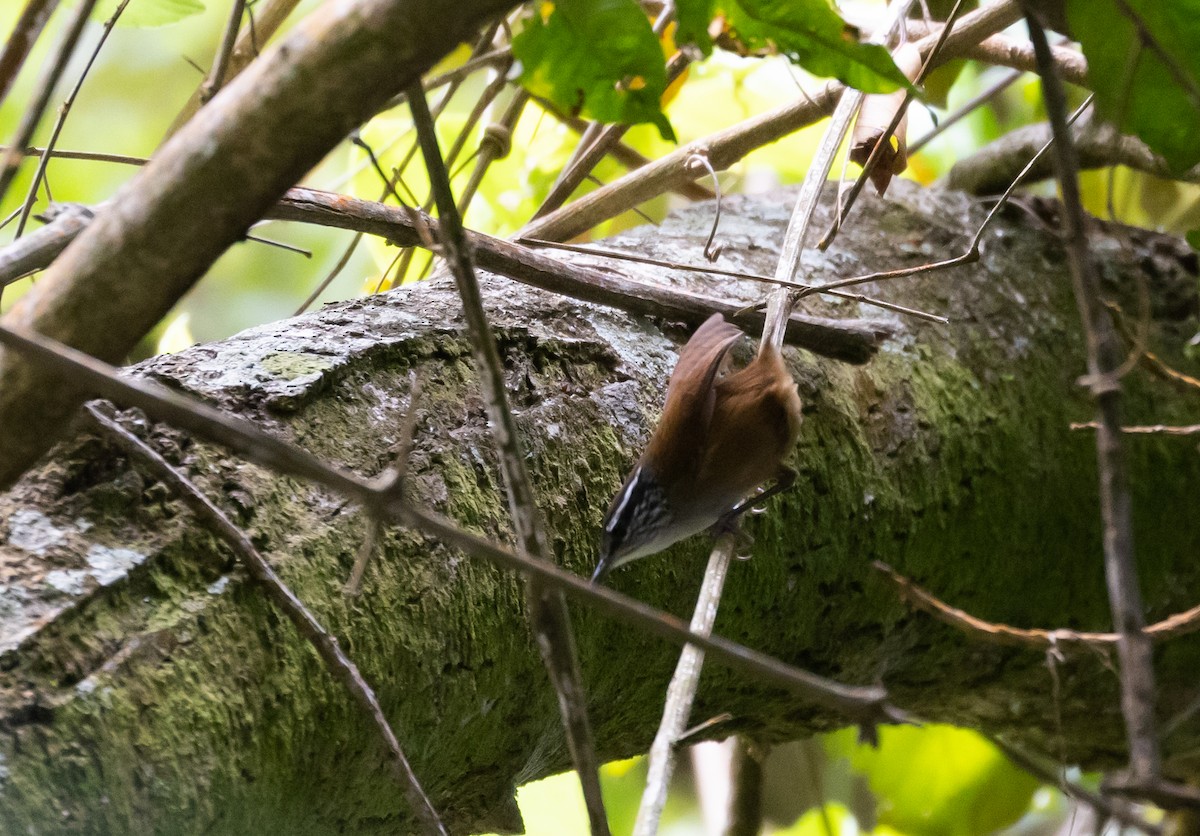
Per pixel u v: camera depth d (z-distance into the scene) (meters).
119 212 5.88
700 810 7.54
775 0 5.91
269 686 5.93
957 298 6.14
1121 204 6.29
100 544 5.92
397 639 5.96
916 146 6.23
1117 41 5.92
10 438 5.89
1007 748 5.94
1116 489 5.87
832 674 6.11
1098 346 5.88
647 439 6.04
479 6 5.87
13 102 7.64
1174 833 6.20
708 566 6.00
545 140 6.27
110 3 6.04
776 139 6.14
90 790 5.90
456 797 6.01
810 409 6.08
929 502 6.10
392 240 6.05
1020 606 6.14
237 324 8.55
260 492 5.95
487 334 5.89
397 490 5.59
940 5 6.18
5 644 5.90
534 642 5.99
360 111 5.87
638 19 5.91
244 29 6.20
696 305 6.07
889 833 6.31
